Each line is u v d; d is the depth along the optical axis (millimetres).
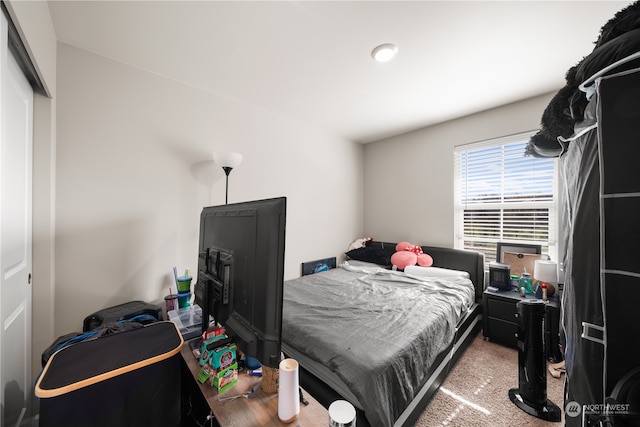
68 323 1584
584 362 712
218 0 1312
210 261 1085
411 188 3443
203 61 1837
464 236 3033
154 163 1946
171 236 2027
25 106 1282
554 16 1421
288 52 1747
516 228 2650
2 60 834
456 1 1329
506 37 1596
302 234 3123
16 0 896
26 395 1282
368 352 1244
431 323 1609
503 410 1549
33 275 1422
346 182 3721
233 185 2426
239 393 866
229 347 908
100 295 1703
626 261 607
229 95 2359
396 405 1151
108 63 1754
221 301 924
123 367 784
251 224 795
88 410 725
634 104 599
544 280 2168
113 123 1765
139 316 1506
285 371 740
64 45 1591
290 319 1608
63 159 1573
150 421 839
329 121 3045
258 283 735
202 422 1174
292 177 2980
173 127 2045
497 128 2691
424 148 3301
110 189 1747
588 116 740
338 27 1513
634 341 592
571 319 849
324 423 748
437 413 1521
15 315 1160
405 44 1664
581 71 755
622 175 613
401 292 2199
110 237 1745
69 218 1592
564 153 1090
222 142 2340
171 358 893
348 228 3762
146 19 1433
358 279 2656
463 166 3010
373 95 2385
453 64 1890
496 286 2561
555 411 1497
